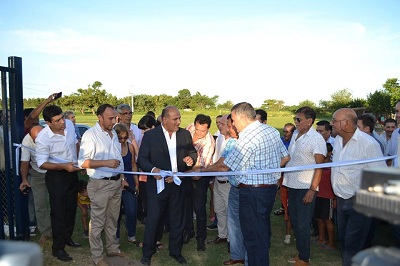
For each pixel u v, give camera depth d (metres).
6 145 4.57
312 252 4.74
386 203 0.84
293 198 4.09
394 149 4.66
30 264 0.74
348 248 3.34
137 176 5.04
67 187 4.27
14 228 4.95
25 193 4.75
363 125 4.78
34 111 4.90
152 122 6.02
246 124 3.48
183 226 4.45
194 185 4.81
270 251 4.79
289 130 6.31
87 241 5.07
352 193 3.37
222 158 4.20
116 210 4.34
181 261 4.41
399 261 0.86
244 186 3.45
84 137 4.03
